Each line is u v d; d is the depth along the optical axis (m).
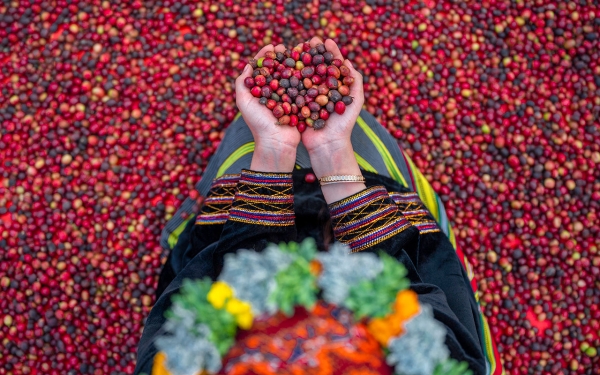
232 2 2.24
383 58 2.22
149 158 2.16
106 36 2.21
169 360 0.71
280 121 1.16
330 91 1.18
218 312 0.70
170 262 1.52
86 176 2.15
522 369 2.15
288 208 1.11
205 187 1.79
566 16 2.24
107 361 2.12
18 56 2.22
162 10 2.25
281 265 0.72
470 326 1.14
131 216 2.13
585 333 2.15
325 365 0.70
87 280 2.12
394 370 0.73
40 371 2.14
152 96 2.20
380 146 1.61
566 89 2.26
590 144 2.23
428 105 2.22
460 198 2.18
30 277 2.11
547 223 2.18
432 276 1.23
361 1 2.26
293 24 2.24
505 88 2.24
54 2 2.23
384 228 1.08
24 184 2.15
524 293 2.16
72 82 2.18
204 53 2.21
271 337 0.72
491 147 2.20
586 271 2.18
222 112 2.19
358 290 0.71
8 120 2.19
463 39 2.24
